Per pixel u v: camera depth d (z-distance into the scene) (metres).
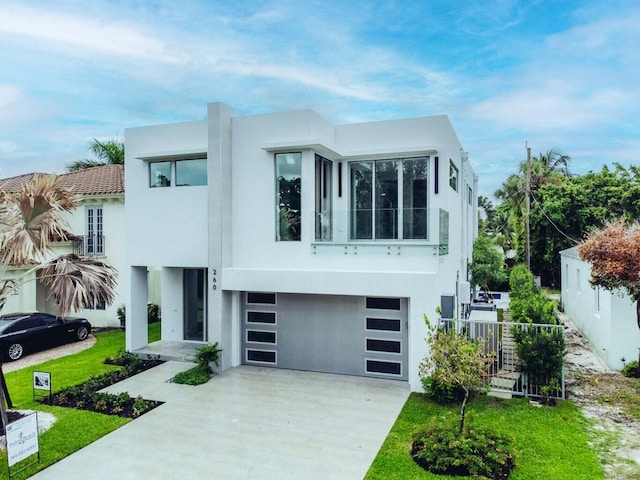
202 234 13.90
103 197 19.34
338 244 12.39
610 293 12.38
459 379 7.73
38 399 10.63
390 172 13.50
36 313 15.89
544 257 30.83
